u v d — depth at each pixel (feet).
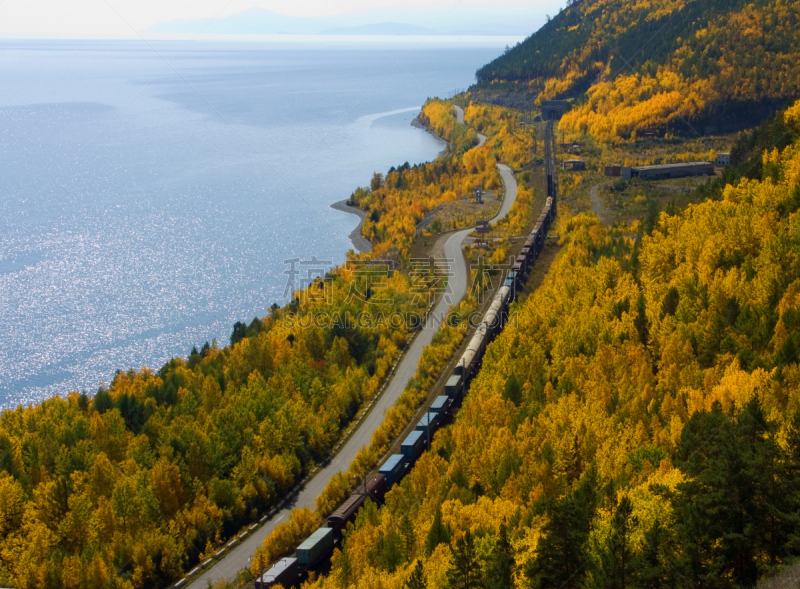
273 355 443.32
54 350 595.47
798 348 294.66
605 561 182.80
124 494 312.29
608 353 337.93
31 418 386.32
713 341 328.08
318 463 367.66
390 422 376.07
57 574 274.36
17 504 312.09
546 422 293.64
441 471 302.86
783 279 353.51
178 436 355.15
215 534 313.12
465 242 639.35
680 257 422.82
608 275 435.53
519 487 265.34
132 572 287.07
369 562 258.98
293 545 299.99
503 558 200.23
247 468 341.21
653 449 256.32
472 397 360.89
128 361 581.12
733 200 478.59
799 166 458.50
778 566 170.30
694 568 175.63
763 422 209.36
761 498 178.60
